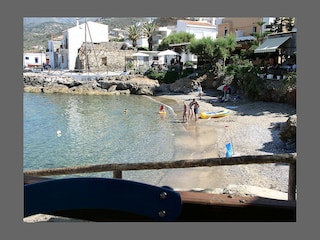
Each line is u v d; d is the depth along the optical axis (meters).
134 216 2.42
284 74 27.27
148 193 2.33
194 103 25.67
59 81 46.03
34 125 24.81
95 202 2.36
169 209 2.31
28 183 2.69
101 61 51.53
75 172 4.26
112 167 4.08
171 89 41.81
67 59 56.31
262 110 25.72
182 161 3.80
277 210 2.36
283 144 16.42
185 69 44.47
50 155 16.72
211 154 16.02
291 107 25.66
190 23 58.56
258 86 28.97
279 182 11.22
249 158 3.68
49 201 2.41
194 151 16.70
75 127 23.86
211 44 38.62
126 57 53.03
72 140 19.81
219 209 2.40
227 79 36.47
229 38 38.69
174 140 19.11
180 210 2.30
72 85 45.75
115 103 35.97
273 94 27.86
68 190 2.38
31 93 44.28
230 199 2.45
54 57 61.81
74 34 54.62
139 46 66.69
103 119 26.89
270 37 30.47
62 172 4.30
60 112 30.70
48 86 46.06
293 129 15.66
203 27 59.66
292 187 4.24
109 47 52.16
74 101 37.78
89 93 43.50
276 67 28.81
